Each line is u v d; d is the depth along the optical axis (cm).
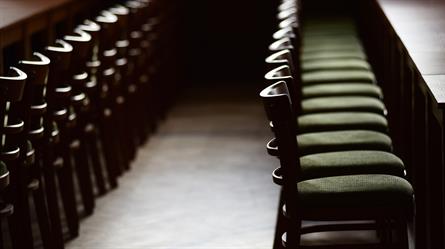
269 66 407
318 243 470
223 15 966
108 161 576
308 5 962
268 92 330
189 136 721
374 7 752
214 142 699
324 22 867
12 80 354
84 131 521
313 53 692
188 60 975
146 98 719
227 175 605
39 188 444
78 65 497
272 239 477
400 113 520
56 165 465
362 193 335
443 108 297
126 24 638
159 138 716
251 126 755
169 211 530
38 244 473
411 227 448
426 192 399
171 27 847
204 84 957
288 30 495
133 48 647
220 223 506
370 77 577
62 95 461
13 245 414
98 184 564
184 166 629
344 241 473
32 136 420
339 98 513
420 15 546
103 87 575
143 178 601
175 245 473
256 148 678
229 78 975
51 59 437
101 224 510
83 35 493
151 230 498
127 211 532
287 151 330
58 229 462
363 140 413
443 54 400
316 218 337
